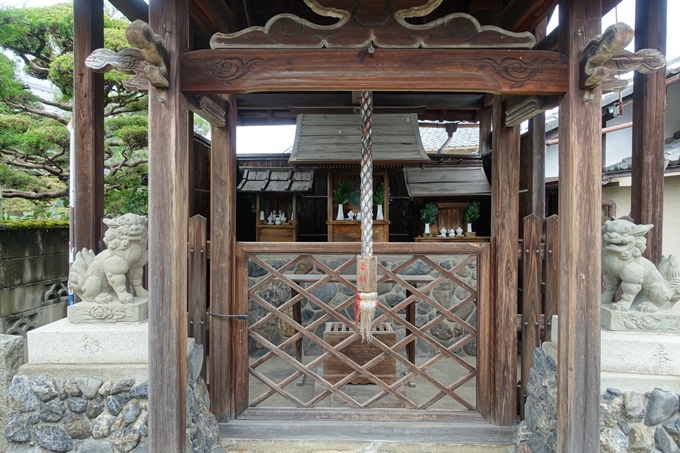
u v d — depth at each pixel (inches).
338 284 159.2
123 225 89.1
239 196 193.9
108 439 83.4
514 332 101.7
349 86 76.1
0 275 145.7
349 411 104.1
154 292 74.3
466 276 162.4
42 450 83.6
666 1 96.9
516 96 93.6
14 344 85.7
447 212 176.2
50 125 225.1
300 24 75.6
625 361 81.8
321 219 206.7
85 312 88.2
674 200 172.6
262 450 98.8
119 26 233.6
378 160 160.6
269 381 106.8
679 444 78.5
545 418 87.5
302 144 172.4
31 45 219.3
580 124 74.4
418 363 155.0
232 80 76.2
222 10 106.1
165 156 74.1
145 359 84.9
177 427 75.0
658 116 96.3
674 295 85.0
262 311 159.6
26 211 278.5
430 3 74.8
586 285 74.3
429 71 75.9
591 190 74.2
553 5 92.8
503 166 101.9
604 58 69.0
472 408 106.0
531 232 102.2
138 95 233.5
